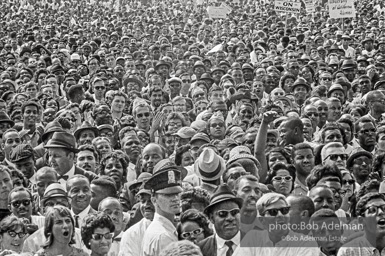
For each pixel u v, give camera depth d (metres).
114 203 15.30
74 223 14.74
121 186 18.91
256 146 17.89
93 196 16.61
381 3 56.66
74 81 29.17
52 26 50.31
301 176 18.00
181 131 21.05
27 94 26.94
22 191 15.51
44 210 15.78
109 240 14.03
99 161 20.03
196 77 32.91
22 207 15.43
